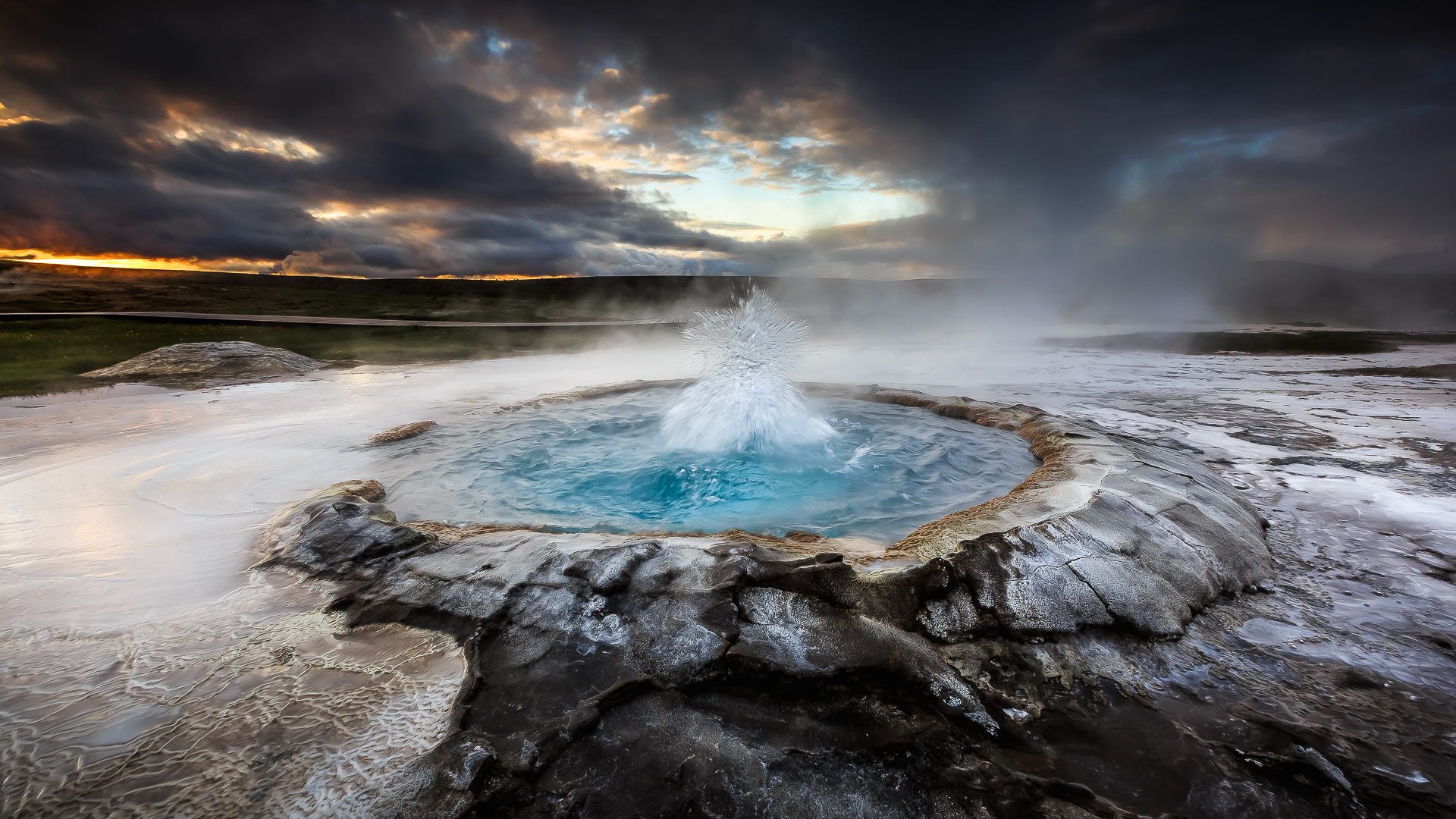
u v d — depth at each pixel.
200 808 1.95
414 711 2.39
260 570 3.59
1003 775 2.07
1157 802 1.98
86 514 4.44
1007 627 2.83
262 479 5.25
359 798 1.97
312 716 2.37
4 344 14.03
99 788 2.02
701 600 2.82
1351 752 2.16
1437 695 2.47
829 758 2.14
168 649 2.81
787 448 6.18
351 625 3.02
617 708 2.36
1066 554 3.26
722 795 1.98
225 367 11.78
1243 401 8.86
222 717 2.36
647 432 6.87
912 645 2.62
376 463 5.73
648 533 3.87
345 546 3.67
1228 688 2.54
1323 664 2.69
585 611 2.87
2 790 2.01
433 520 4.36
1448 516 4.34
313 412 8.05
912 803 1.97
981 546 3.22
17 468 5.53
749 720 2.31
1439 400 8.83
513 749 2.14
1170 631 2.88
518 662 2.64
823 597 2.86
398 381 11.04
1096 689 2.53
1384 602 3.22
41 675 2.61
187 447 6.23
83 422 7.40
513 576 3.15
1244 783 2.04
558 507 4.66
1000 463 5.57
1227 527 3.80
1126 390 9.99
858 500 4.77
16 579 3.48
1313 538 4.00
